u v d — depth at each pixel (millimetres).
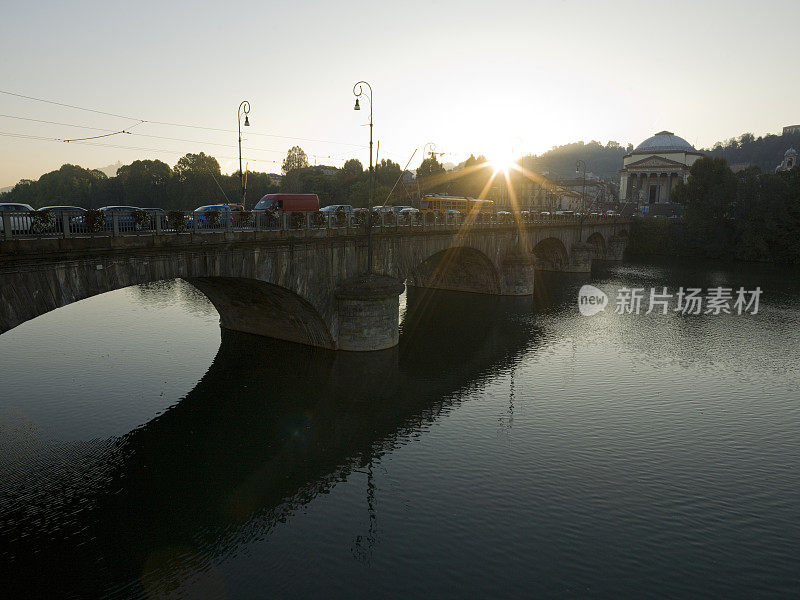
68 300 23281
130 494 22828
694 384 37062
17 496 22359
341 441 27969
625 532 20266
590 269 99250
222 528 20578
